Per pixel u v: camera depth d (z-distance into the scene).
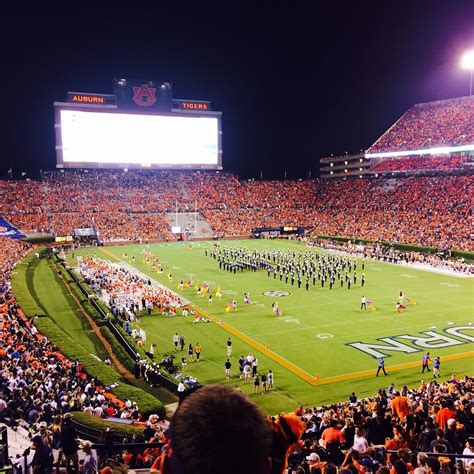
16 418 16.38
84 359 26.81
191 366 29.95
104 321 37.69
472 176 85.25
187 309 41.50
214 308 43.00
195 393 1.77
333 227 93.31
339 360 30.36
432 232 75.44
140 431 14.08
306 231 97.12
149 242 91.38
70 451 8.68
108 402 20.56
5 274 50.81
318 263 61.25
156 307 43.41
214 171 118.50
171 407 23.44
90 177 105.62
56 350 28.33
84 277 53.94
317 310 41.81
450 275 57.12
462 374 27.88
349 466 8.16
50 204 94.00
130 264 65.94
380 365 27.91
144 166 102.62
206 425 1.62
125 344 32.38
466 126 91.44
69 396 19.53
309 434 14.92
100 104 98.81
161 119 102.69
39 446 9.55
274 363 30.08
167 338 35.22
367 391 25.89
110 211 96.75
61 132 96.81
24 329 32.25
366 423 13.95
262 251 76.31
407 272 59.09
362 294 47.34
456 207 79.75
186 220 99.81
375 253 70.31
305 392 25.95
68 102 96.75
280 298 46.12
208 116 105.88
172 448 1.66
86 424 14.76
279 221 102.44
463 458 8.25
